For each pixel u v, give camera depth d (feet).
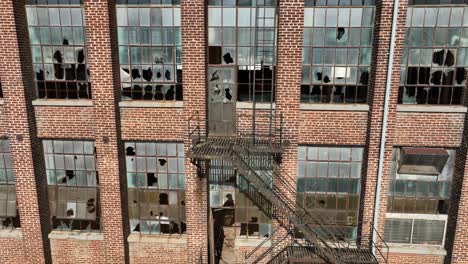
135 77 40.83
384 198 39.99
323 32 38.78
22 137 40.40
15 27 37.91
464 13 37.09
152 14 39.40
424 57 38.24
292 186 40.75
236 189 42.78
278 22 38.06
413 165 39.50
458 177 38.91
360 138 39.68
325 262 39.86
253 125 40.04
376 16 37.24
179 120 40.37
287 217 38.81
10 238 44.06
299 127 39.81
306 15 38.55
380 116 38.01
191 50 38.29
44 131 41.55
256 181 37.99
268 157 41.04
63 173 43.39
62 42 40.27
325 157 41.09
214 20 39.52
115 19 39.34
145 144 42.11
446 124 38.45
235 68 40.27
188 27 37.78
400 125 38.75
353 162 41.01
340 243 41.98
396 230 41.88
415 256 41.63
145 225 44.11
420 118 38.45
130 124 40.91
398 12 35.83
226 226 44.80
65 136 41.45
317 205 42.04
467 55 37.81
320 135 39.86
